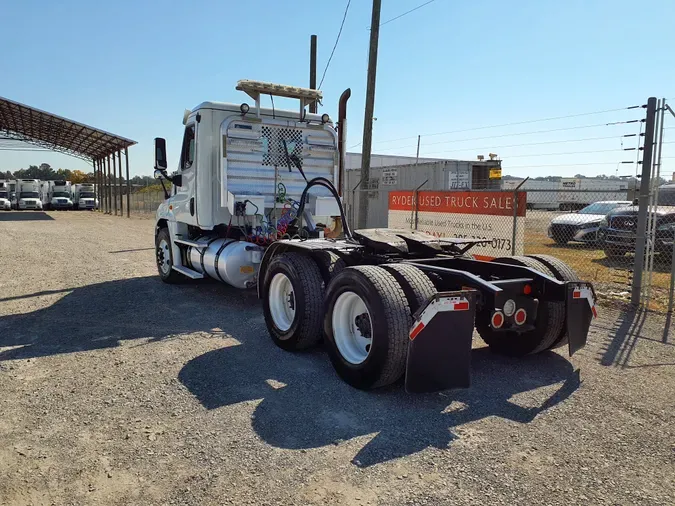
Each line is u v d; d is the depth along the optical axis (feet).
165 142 27.37
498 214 30.60
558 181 86.43
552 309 16.07
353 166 96.48
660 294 26.91
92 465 10.66
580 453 11.17
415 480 10.12
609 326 21.09
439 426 12.41
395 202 39.50
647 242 24.29
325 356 17.58
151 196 117.19
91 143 126.52
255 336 19.88
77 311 23.71
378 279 13.96
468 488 9.86
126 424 12.45
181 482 10.03
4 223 87.56
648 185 23.56
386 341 13.42
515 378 15.55
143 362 16.81
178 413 13.03
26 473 10.37
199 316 22.80
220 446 11.40
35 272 34.86
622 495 9.65
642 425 12.46
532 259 17.84
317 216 25.66
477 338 19.85
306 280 17.28
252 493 9.68
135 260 40.86
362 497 9.56
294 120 25.08
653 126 23.25
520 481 10.09
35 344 18.76
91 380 15.25
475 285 13.98
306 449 11.28
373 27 40.91
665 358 17.29
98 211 144.25
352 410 13.26
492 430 12.21
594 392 14.47
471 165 61.21
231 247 23.81
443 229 34.99
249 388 14.67
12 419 12.74
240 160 23.90
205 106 24.39
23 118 110.42
